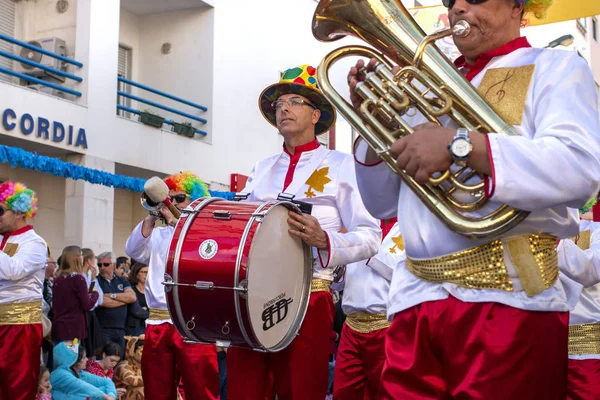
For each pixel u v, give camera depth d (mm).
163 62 15070
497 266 2164
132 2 14727
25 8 12734
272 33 16250
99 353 7520
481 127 2111
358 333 4887
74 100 12062
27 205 6227
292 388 3930
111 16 12516
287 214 3773
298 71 4324
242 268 3391
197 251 3475
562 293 2227
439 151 2016
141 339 7305
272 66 16234
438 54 2178
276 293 3637
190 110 14773
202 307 3459
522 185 1946
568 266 3594
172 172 13508
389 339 2373
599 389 4484
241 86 15375
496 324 2141
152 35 15195
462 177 2178
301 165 4277
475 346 2152
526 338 2123
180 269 3469
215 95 14703
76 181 12070
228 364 3988
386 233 5074
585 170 1972
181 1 14695
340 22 2373
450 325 2197
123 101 15102
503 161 1966
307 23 17391
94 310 8109
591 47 21391
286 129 4285
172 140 13555
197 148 14141
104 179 10172
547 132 2041
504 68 2262
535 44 15031
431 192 2123
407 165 2059
